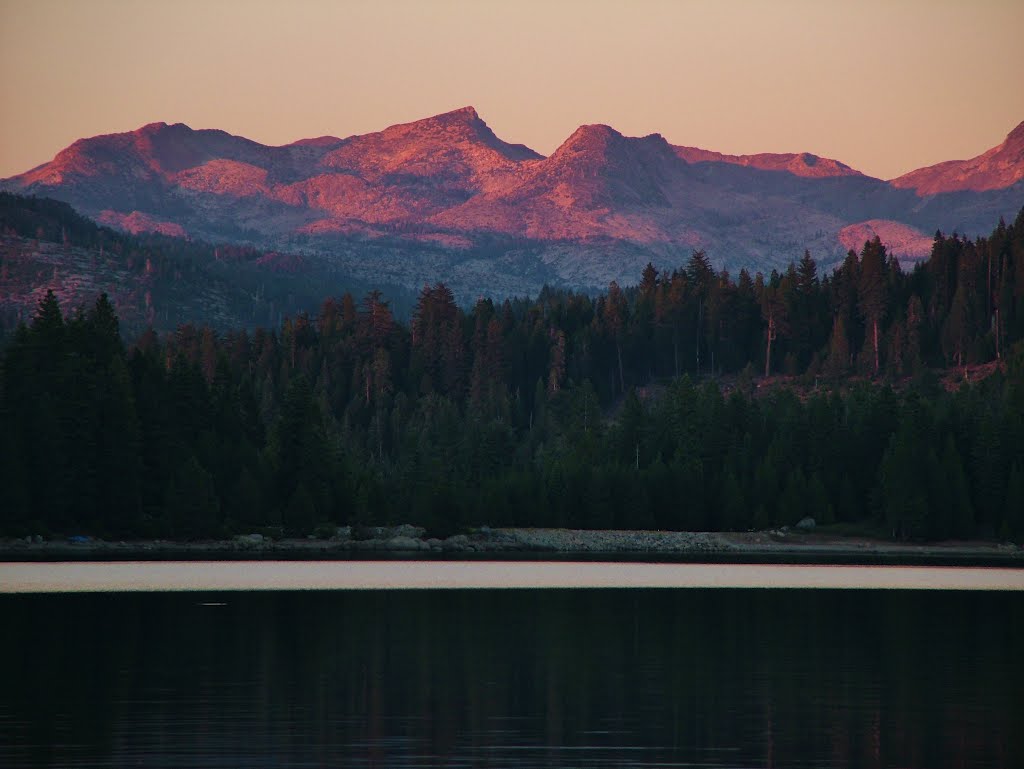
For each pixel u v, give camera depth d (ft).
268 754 556.10
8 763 534.78
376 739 586.45
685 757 561.43
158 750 558.97
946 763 554.87
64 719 616.80
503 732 604.49
